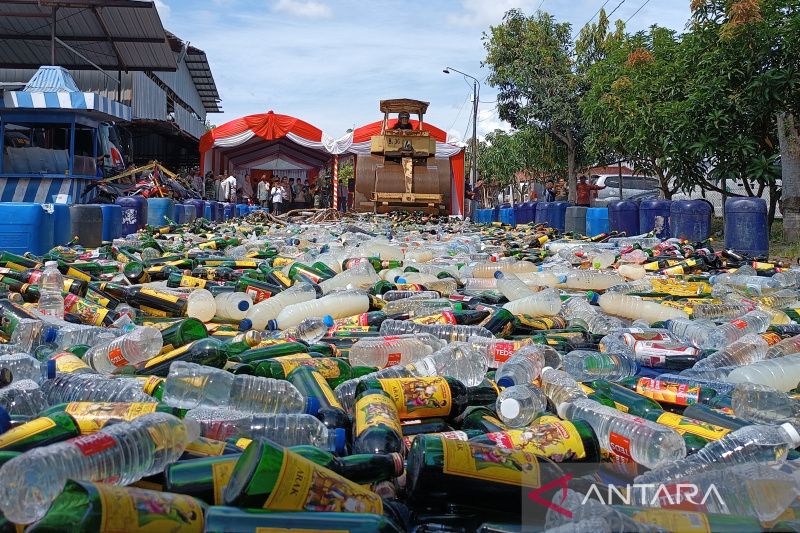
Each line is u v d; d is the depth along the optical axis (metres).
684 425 3.23
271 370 3.79
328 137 33.00
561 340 4.86
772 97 14.38
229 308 5.82
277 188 34.16
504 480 2.59
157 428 2.49
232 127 32.75
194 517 2.12
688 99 15.71
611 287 7.52
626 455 3.01
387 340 4.42
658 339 4.92
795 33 14.23
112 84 27.83
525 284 7.25
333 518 2.12
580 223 18.84
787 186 14.70
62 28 24.44
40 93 17.38
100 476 2.29
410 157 25.95
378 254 9.84
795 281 8.38
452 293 7.07
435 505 2.61
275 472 2.11
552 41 31.48
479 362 4.02
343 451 2.85
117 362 4.02
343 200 34.19
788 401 3.49
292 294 6.21
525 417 3.29
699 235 14.34
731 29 14.46
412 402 3.35
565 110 29.39
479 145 54.44
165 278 7.72
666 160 16.97
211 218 23.78
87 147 18.88
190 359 3.79
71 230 13.48
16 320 4.66
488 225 20.92
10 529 2.10
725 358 4.43
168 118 34.91
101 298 6.02
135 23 23.83
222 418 3.02
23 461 2.16
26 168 17.62
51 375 3.49
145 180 24.62
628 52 21.56
